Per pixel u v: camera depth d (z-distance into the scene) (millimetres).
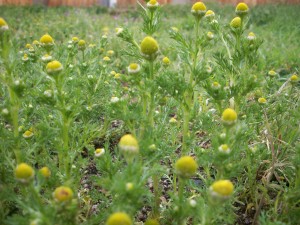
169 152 133
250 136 154
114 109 123
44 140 126
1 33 115
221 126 149
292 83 193
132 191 94
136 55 135
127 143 96
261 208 141
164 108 150
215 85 134
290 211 125
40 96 122
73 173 139
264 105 172
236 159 139
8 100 122
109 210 112
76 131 158
